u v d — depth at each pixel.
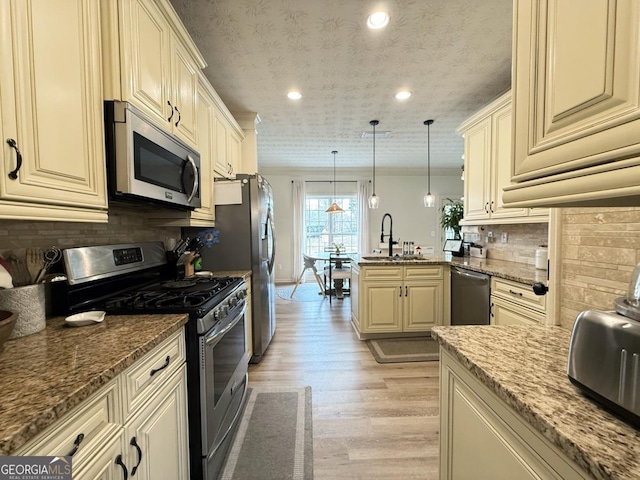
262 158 5.90
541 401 0.60
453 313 3.14
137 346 0.94
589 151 0.51
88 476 0.71
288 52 2.34
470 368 0.78
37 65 0.87
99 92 1.14
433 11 1.91
